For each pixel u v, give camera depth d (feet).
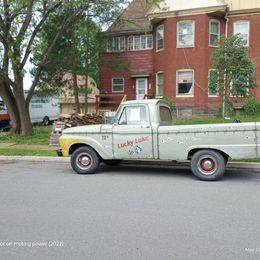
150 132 33.68
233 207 23.62
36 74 66.39
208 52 89.66
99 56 101.40
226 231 19.16
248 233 18.86
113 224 20.35
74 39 79.56
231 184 30.73
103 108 94.02
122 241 17.89
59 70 82.23
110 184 30.91
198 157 32.35
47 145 55.21
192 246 17.24
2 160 45.93
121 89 104.22
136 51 101.55
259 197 26.27
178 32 91.56
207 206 23.86
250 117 76.59
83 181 32.27
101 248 17.07
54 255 16.37
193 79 90.33
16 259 16.01
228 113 80.02
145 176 34.53
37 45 61.77
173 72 92.22
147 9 101.30
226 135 31.48
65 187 29.81
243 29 91.15
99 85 106.63
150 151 33.86
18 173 36.68
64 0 58.23
